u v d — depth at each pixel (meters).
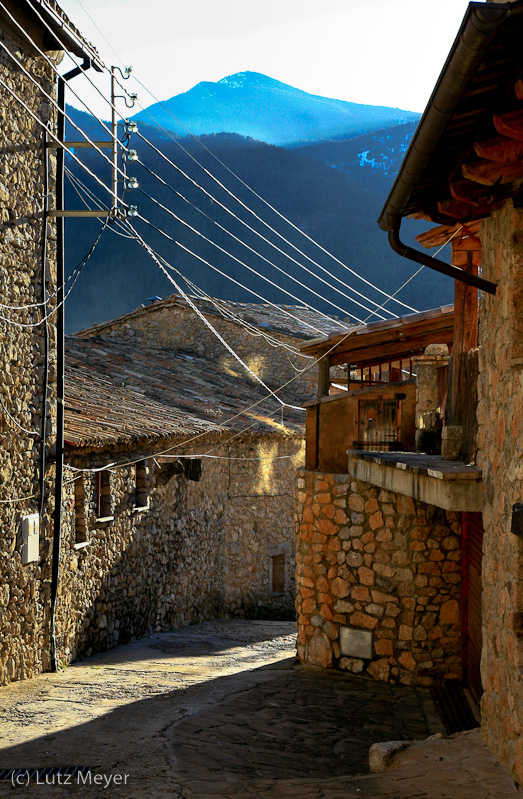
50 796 5.67
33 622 11.44
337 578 11.21
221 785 5.73
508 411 5.75
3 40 10.40
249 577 20.56
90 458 13.77
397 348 13.03
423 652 10.49
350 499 11.14
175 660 13.52
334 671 11.10
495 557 6.16
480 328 6.85
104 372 20.75
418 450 9.19
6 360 10.70
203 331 25.02
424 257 6.27
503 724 5.85
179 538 17.78
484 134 5.14
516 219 5.80
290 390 24.06
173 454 17.16
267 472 21.02
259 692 9.89
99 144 11.69
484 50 3.89
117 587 14.89
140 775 6.08
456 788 5.40
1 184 10.48
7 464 10.72
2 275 10.60
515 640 5.51
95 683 10.80
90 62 12.07
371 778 5.80
